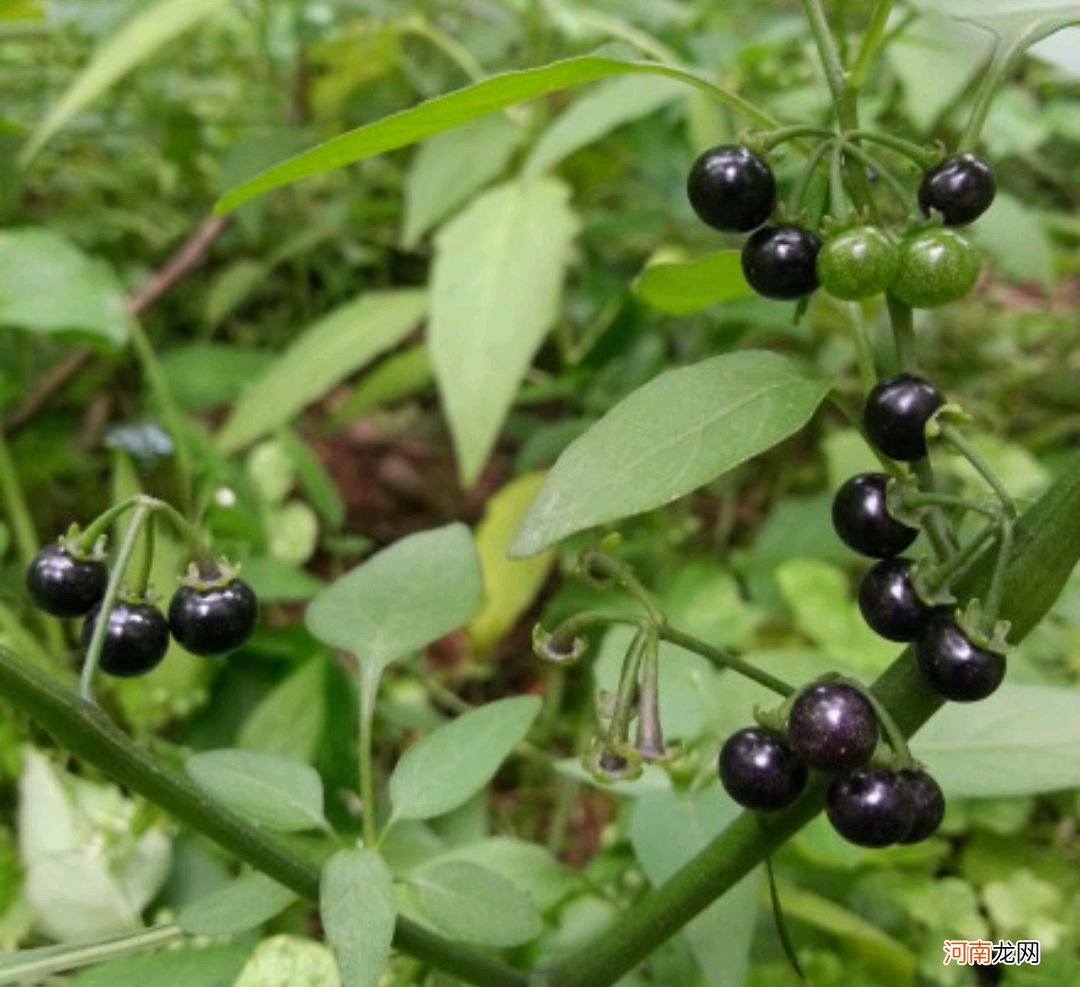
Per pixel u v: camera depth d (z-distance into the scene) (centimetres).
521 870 26
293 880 21
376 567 24
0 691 18
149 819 28
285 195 53
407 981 26
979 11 20
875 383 19
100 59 37
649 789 24
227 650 20
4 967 21
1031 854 29
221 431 44
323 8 49
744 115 20
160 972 23
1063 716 23
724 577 35
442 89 47
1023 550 18
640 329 41
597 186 49
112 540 32
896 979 27
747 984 26
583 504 17
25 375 45
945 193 18
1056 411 49
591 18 39
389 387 43
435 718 32
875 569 18
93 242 50
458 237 36
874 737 18
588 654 37
